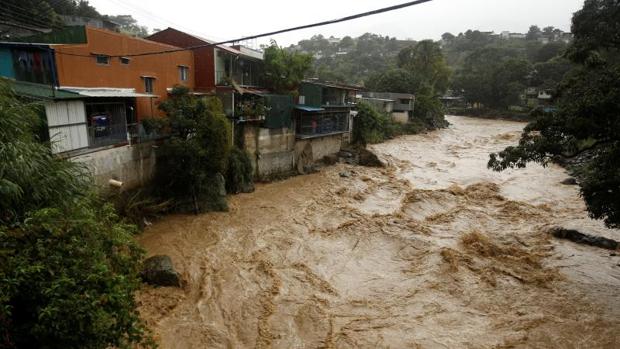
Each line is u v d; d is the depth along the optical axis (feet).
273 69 101.65
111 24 117.08
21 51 57.21
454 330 39.96
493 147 152.76
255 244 58.13
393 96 194.29
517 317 42.27
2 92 30.58
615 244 59.31
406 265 53.67
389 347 37.11
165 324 39.11
